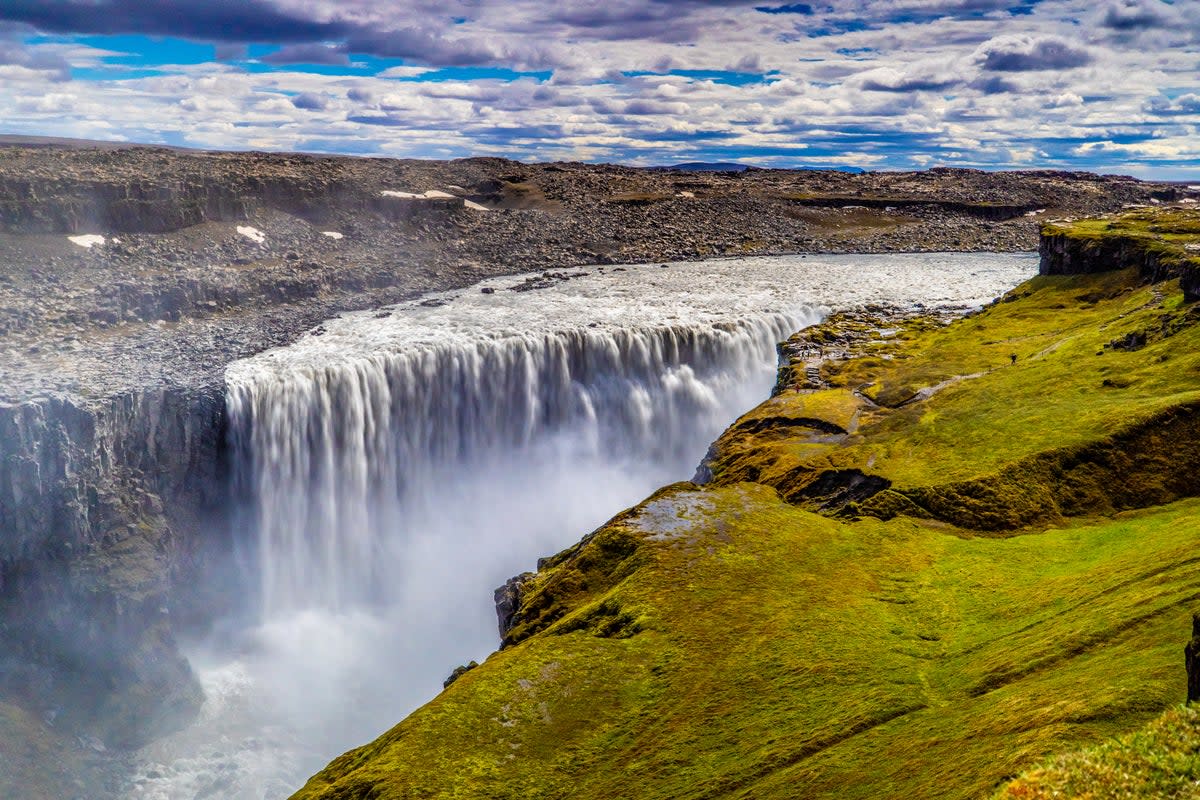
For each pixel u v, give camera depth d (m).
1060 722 38.78
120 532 113.38
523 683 62.34
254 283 178.50
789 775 46.81
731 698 57.44
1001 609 62.91
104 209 186.62
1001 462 88.75
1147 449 86.25
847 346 162.88
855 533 80.69
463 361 154.75
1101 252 177.38
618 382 168.38
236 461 130.00
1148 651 44.69
